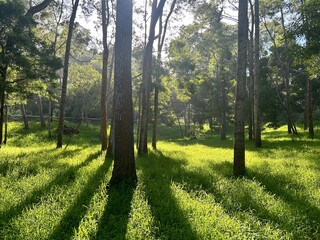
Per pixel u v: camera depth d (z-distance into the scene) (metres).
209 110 47.38
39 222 4.72
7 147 19.94
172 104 56.53
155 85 20.20
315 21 12.73
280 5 22.78
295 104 45.38
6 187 7.21
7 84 15.62
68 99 51.94
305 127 34.12
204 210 5.56
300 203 6.39
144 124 16.55
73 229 4.55
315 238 4.94
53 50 17.61
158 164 11.78
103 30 17.12
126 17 7.62
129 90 7.66
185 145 26.91
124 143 7.53
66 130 32.72
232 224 4.86
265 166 11.05
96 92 49.56
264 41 31.95
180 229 4.68
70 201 5.98
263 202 6.27
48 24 25.91
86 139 30.14
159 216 5.32
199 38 25.33
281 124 48.69
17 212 5.23
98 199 6.02
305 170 9.95
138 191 6.62
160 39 21.11
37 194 6.43
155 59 20.00
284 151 16.19
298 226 5.21
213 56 28.72
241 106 9.73
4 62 14.23
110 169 9.66
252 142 25.06
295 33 13.27
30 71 15.61
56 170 9.21
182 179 8.53
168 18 20.34
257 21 20.22
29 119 46.97
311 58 14.23
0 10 13.66
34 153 14.99
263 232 4.70
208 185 8.00
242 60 9.81
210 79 38.53
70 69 41.50
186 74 21.92
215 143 29.23
